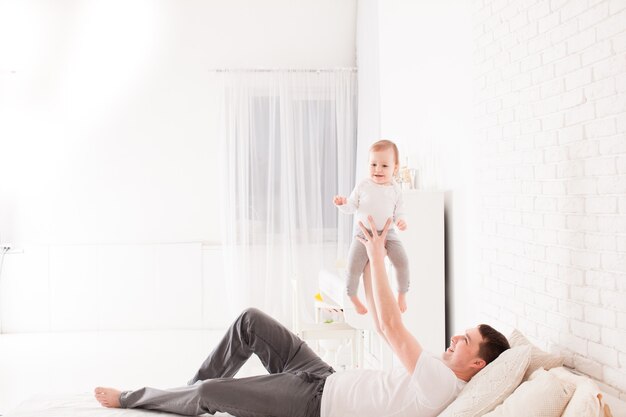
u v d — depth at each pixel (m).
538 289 2.51
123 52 6.12
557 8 2.32
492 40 2.89
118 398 2.62
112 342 5.52
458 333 3.41
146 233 6.12
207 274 6.11
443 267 3.54
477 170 3.09
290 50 6.24
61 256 5.98
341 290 3.93
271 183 6.02
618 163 1.99
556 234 2.36
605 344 2.07
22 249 5.94
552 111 2.37
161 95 6.14
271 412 2.42
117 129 6.10
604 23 2.04
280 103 6.04
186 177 6.15
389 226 2.46
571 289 2.27
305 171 6.07
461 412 2.00
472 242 3.18
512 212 2.72
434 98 3.75
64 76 6.06
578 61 2.20
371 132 5.62
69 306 5.99
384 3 5.03
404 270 2.63
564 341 2.31
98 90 6.09
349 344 4.59
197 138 6.16
